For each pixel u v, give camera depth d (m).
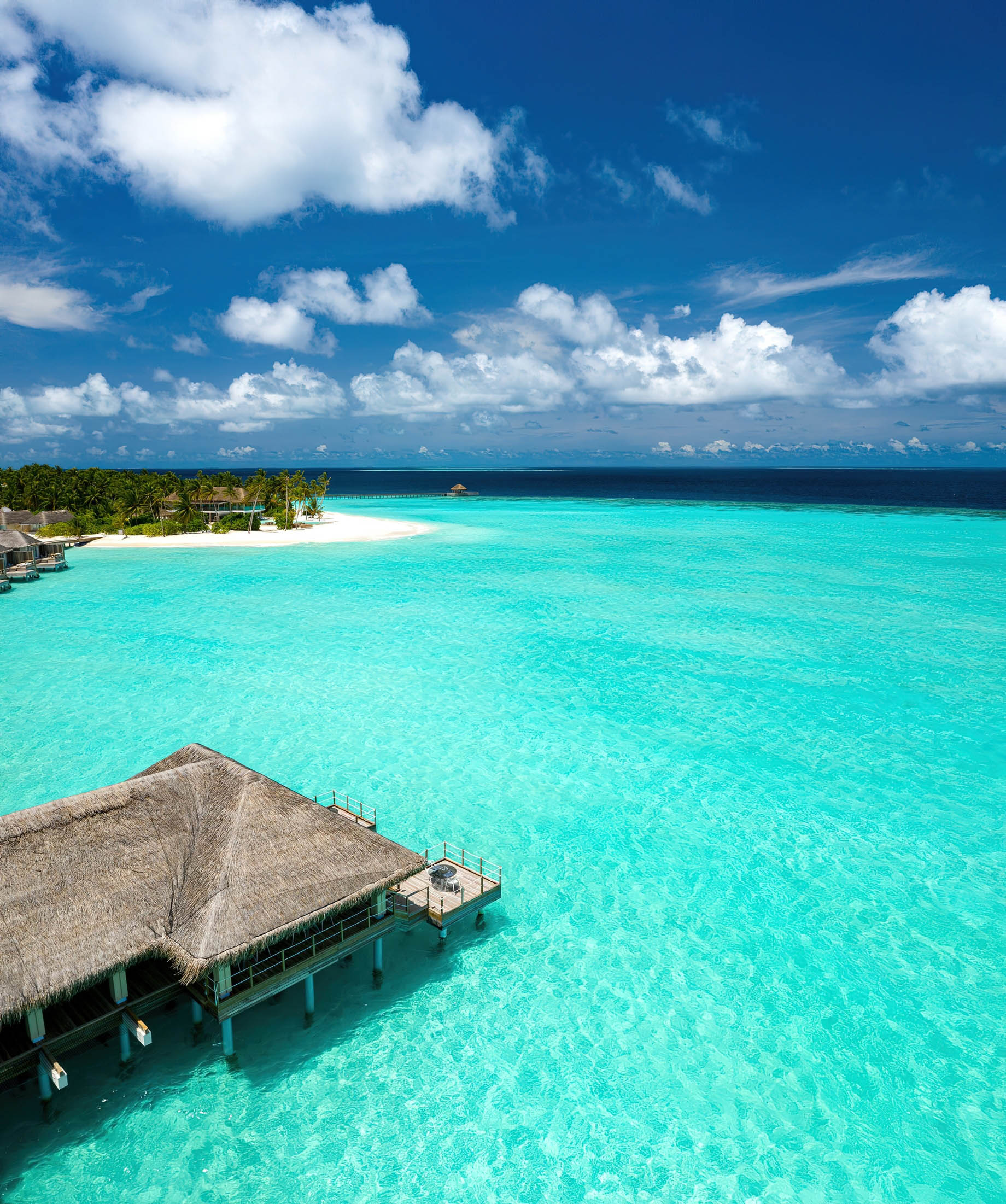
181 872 14.88
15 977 12.23
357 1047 15.27
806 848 22.94
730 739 30.77
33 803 24.64
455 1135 13.38
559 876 21.39
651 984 17.22
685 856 22.45
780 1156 13.09
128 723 31.44
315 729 31.25
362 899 16.64
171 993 14.73
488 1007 16.44
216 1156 12.90
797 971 17.69
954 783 27.17
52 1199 12.09
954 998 16.84
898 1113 13.94
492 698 35.16
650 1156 13.05
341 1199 12.19
